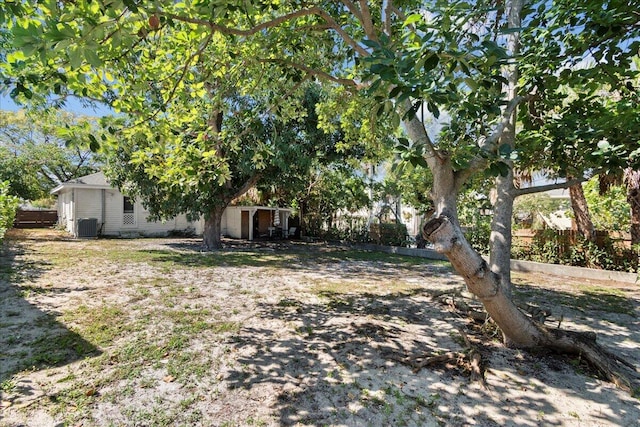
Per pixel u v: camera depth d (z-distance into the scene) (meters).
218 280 6.99
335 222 16.20
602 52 3.65
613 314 5.15
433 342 3.87
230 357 3.42
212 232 12.58
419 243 12.41
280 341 3.85
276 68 4.91
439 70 2.29
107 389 2.78
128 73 3.47
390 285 6.91
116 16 2.08
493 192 9.94
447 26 2.51
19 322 4.16
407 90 1.95
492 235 3.97
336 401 2.70
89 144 2.99
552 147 3.72
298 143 11.06
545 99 4.38
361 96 4.67
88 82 3.28
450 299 5.50
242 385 2.91
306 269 8.73
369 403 2.68
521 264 9.38
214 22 3.13
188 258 9.96
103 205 16.70
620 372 3.09
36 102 3.09
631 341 4.05
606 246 8.28
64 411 2.46
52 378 2.91
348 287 6.67
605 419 2.50
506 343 3.64
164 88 4.21
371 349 3.67
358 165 12.16
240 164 10.45
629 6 3.19
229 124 6.86
